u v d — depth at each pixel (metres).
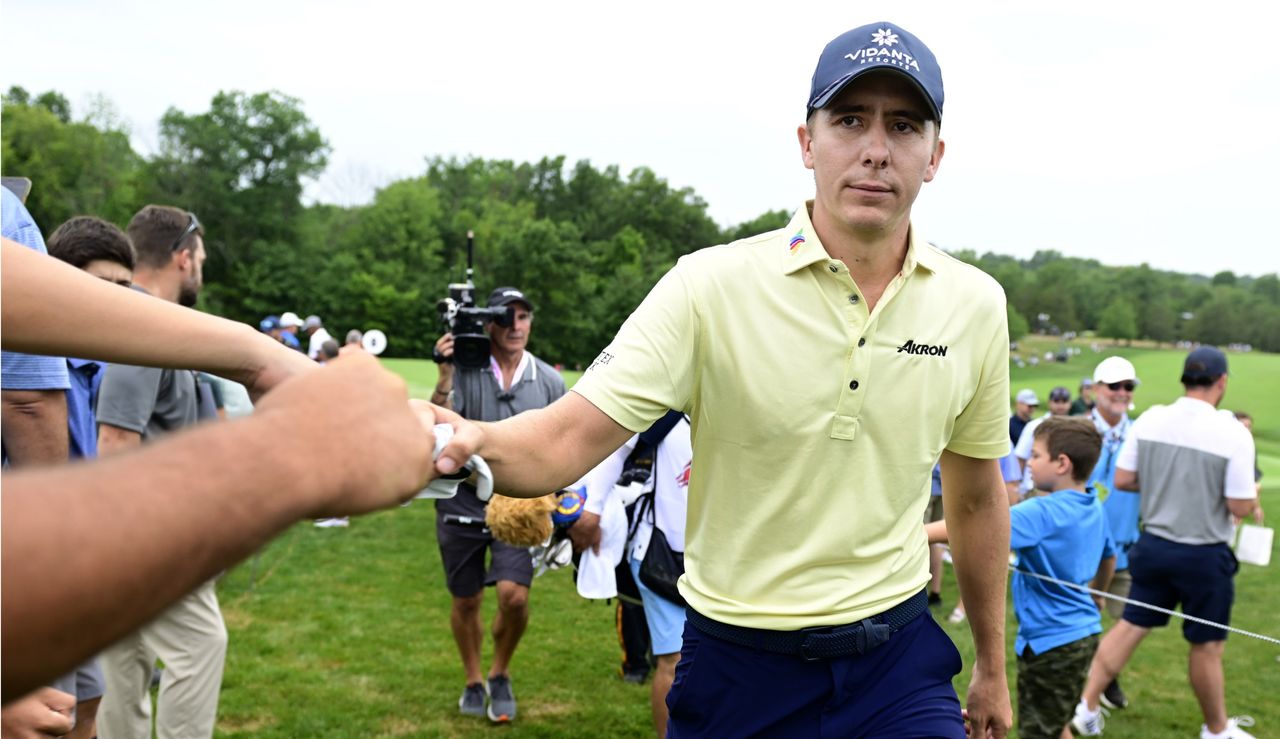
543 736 5.20
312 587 7.79
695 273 2.06
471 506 5.29
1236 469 5.13
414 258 72.88
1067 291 109.25
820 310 2.05
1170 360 59.41
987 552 2.50
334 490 0.52
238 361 1.31
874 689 2.17
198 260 3.86
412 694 5.67
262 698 5.49
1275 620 8.38
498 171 97.06
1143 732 5.63
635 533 4.27
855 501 2.12
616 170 98.00
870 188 2.00
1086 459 4.39
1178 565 5.29
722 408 2.10
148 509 0.45
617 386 1.91
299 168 67.44
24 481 0.44
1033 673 4.48
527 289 75.31
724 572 2.18
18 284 1.14
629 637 6.03
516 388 5.58
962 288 2.20
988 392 2.31
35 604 0.41
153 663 3.61
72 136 62.69
